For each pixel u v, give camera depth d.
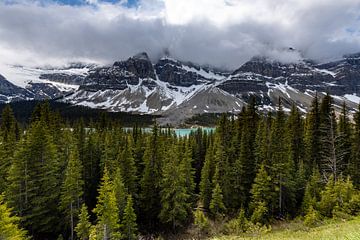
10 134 61.38
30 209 46.34
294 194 52.19
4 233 29.34
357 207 36.34
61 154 57.28
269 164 54.56
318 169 53.53
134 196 57.62
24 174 45.47
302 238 17.80
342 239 10.91
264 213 48.12
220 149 58.97
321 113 58.28
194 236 50.25
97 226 38.56
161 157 59.91
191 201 63.47
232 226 48.62
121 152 60.53
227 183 57.06
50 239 48.66
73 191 46.09
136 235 50.72
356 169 53.50
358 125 55.69
